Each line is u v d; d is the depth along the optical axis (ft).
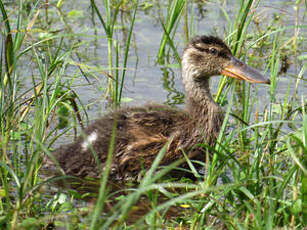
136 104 42.42
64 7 64.13
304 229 26.02
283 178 28.45
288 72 51.08
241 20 40.06
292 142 35.78
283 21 58.08
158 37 58.18
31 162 27.27
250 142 36.78
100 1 65.98
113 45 55.52
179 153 36.99
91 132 36.94
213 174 28.94
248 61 51.49
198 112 39.55
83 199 31.71
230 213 28.81
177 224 28.66
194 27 58.70
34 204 29.27
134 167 36.19
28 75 46.73
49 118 41.06
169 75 50.78
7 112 33.58
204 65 39.65
